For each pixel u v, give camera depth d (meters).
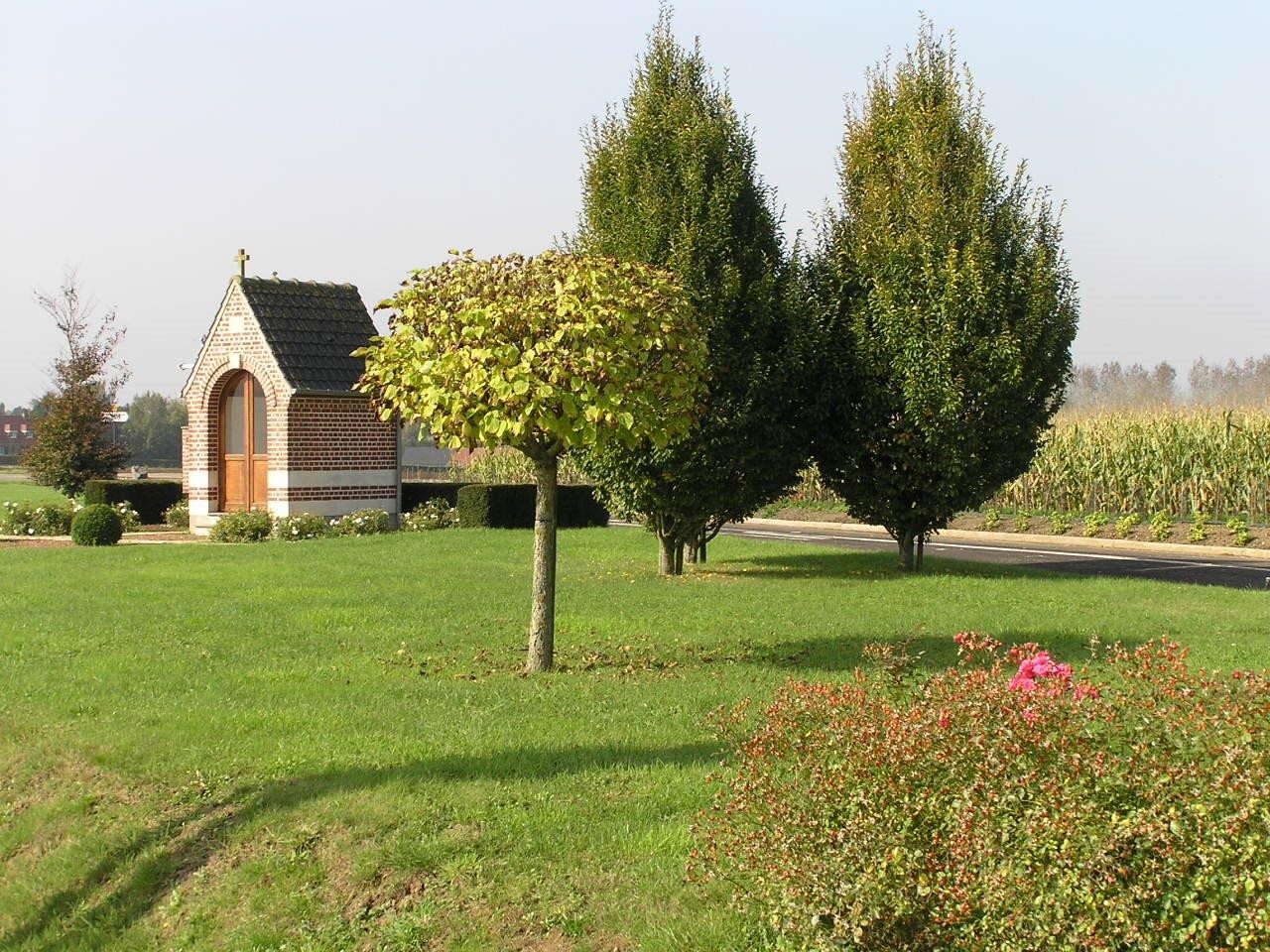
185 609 13.27
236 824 6.83
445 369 9.03
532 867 6.04
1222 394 49.19
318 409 24.55
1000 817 4.47
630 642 11.30
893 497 16.91
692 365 10.05
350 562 17.75
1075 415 33.53
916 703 5.26
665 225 15.81
